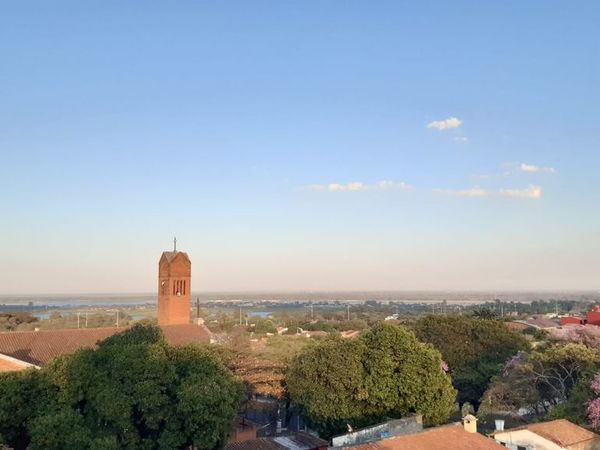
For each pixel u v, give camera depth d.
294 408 61.75
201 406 39.47
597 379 51.47
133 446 38.97
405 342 54.81
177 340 73.44
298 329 186.50
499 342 83.94
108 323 172.00
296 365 57.03
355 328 194.50
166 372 40.66
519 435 44.69
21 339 60.09
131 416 39.66
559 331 76.94
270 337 121.31
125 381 39.62
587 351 61.31
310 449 51.09
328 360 53.56
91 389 39.22
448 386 55.28
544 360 62.34
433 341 84.94
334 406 52.75
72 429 36.00
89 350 41.88
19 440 38.66
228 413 41.53
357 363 53.59
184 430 40.22
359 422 52.78
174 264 85.06
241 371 61.84
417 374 53.38
